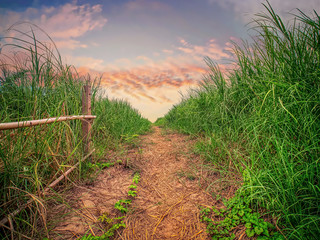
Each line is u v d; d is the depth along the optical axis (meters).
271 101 2.23
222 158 2.64
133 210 1.90
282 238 1.30
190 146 3.72
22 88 2.72
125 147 4.10
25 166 1.74
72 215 1.75
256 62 2.94
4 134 1.64
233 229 1.53
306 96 1.96
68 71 2.99
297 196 1.48
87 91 2.94
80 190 2.19
